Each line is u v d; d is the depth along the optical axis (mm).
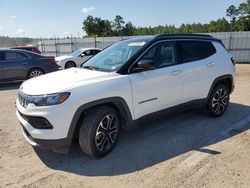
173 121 5496
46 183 3342
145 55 4340
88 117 3752
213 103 5551
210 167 3646
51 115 3463
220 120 5574
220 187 3197
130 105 4094
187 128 5113
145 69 4145
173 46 4793
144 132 4926
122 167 3691
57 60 16000
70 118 3545
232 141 4504
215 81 5406
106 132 3934
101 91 3748
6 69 10359
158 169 3625
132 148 4266
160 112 4574
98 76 3947
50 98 3486
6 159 3975
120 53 4547
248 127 5164
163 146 4336
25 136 3889
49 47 33312
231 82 5844
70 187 3252
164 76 4484
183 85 4824
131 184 3283
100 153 3887
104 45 28000
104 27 62969
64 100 3498
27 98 3658
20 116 3930
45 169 3678
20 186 3281
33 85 3900
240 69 16375
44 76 4297
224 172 3520
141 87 4188
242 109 6426
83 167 3709
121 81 3977
